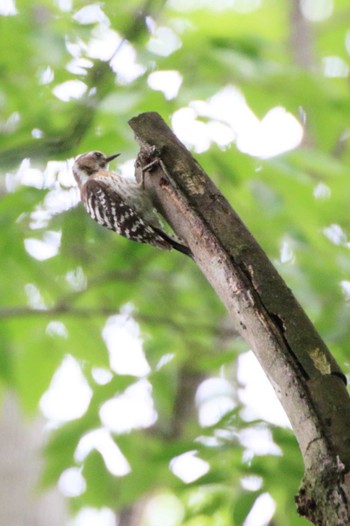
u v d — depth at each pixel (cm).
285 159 1150
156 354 1321
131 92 1060
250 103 1238
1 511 1412
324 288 1161
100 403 1188
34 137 1107
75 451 1157
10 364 1275
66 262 1273
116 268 1288
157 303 1338
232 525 936
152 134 728
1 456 1448
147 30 1129
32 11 1230
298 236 1188
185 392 1389
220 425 1016
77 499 1163
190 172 704
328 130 1287
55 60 1116
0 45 1160
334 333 1064
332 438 557
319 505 545
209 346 1331
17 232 1193
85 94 1088
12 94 1198
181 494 993
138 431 1231
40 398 1292
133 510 1529
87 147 1074
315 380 582
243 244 653
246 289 632
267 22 1992
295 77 1204
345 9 2053
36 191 1120
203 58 1141
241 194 1166
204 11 1925
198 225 678
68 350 1303
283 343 602
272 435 986
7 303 1277
